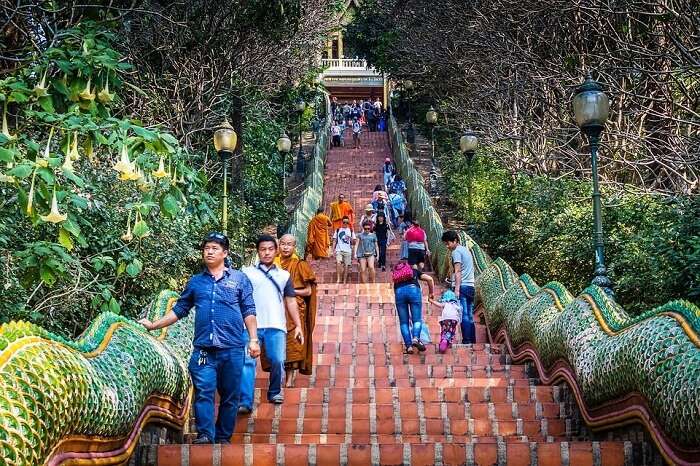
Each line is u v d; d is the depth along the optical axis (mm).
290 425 8422
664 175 16891
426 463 6578
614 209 14688
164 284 12219
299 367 9555
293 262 9555
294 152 40625
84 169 10445
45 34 10117
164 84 18891
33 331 4844
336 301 17375
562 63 18078
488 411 8781
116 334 6488
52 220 6285
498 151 23719
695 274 10047
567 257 15203
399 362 11859
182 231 12789
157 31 17719
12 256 8477
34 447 4254
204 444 6824
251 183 25781
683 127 16469
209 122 20312
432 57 28750
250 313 7320
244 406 8375
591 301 8625
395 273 12281
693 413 5242
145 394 6441
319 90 39125
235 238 18766
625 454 6508
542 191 18766
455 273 13055
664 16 12430
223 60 19688
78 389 4906
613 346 7047
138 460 6469
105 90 7082
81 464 5078
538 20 18953
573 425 8336
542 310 10336
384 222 22141
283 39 23875
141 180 7035
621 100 16125
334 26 32469
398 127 42844
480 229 21266
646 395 6145
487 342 14688
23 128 7867
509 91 22516
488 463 6566
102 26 9289
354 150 42594
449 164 30547
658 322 6293
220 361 7188
